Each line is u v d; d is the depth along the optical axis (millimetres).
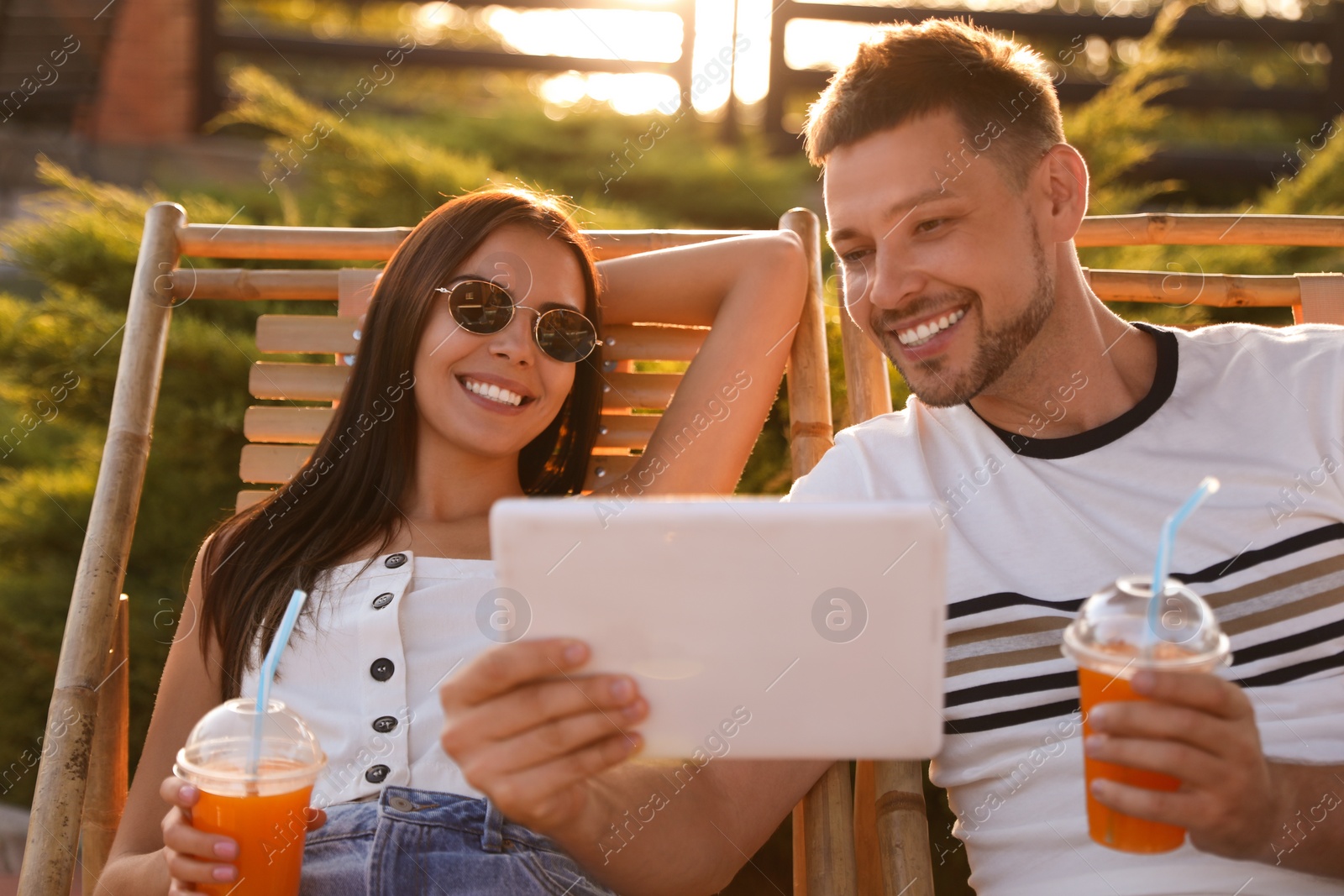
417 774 1457
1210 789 981
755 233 2008
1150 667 984
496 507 1016
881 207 1444
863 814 1577
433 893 1362
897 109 1439
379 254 2020
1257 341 1494
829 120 1495
